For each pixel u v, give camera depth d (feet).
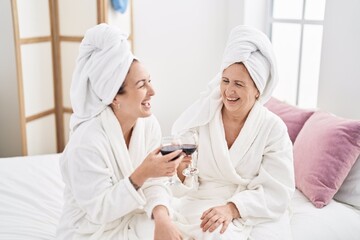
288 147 5.97
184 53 11.29
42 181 7.34
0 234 5.78
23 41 9.48
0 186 7.10
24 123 9.75
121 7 10.16
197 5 10.93
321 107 8.14
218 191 5.84
